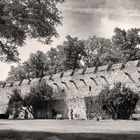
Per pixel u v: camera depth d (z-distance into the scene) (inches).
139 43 3501.5
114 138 654.5
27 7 863.7
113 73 2218.3
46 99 2447.1
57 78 2564.0
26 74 3971.5
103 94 2043.6
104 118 2073.1
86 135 726.5
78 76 2426.2
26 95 2556.6
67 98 2415.1
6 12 832.3
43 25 912.9
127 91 1990.7
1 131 864.3
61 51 3622.0
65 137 677.3
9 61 1056.2
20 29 866.1
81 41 3627.0
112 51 3565.5
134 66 2112.5
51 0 903.1
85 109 2253.9
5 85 2974.9
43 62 3946.9
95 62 3663.9
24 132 824.3
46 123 1378.0
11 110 2536.9
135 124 1283.2
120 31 3548.2
